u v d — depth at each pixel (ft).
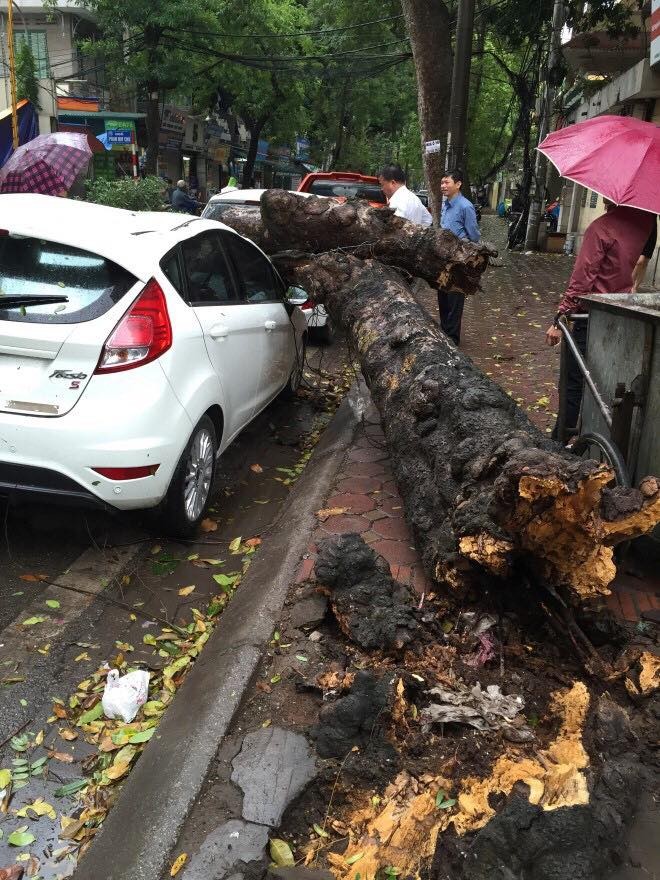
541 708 9.09
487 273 54.34
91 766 9.10
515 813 7.07
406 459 12.98
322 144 149.38
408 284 19.58
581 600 9.65
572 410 16.05
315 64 95.96
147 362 12.46
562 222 92.79
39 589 12.82
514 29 68.54
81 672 10.83
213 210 30.01
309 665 9.95
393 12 87.35
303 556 12.58
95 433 12.01
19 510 15.40
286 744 8.54
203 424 14.40
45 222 12.95
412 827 7.31
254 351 17.34
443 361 13.75
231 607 11.82
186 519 14.11
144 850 7.24
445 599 10.88
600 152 14.17
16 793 8.67
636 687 9.22
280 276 20.99
